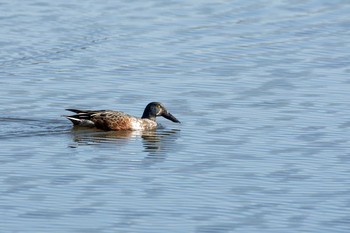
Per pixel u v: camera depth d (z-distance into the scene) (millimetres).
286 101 24391
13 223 16891
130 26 31500
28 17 32219
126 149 21141
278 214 17438
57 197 18078
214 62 27812
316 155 20578
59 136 22016
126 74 26734
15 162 20031
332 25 31750
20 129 22312
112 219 17125
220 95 24922
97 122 22750
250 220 17156
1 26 31250
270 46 29453
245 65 27516
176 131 22438
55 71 27094
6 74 26766
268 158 20422
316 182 19000
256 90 25312
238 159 20375
